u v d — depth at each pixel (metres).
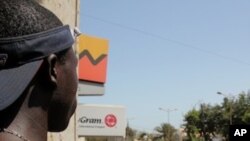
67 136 6.98
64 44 1.27
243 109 64.19
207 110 74.69
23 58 1.16
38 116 1.22
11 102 1.12
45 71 1.22
